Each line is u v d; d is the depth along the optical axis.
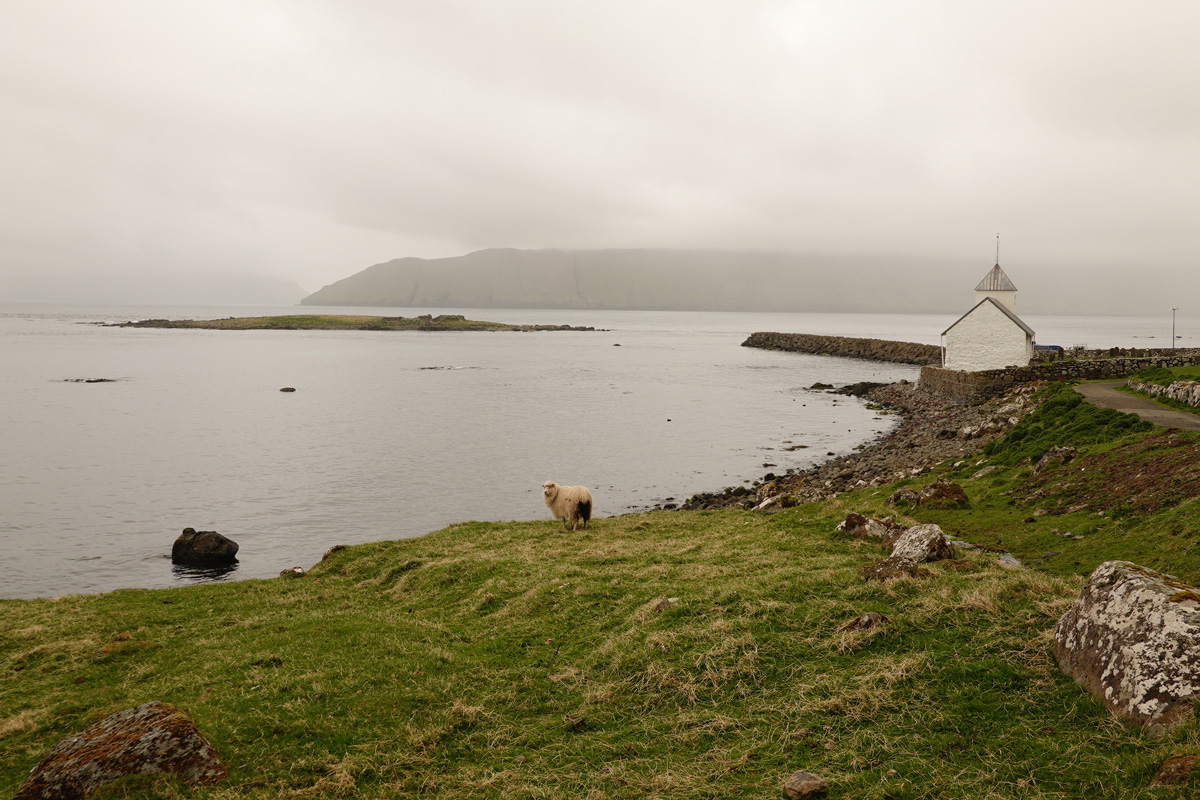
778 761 9.16
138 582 27.70
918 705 9.66
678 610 13.97
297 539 33.44
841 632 11.91
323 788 9.27
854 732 9.43
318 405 78.75
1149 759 7.44
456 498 40.75
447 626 15.70
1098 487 22.33
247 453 53.09
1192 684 7.93
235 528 35.19
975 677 10.00
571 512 24.28
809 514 22.81
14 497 40.66
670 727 10.38
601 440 58.03
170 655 14.52
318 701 11.41
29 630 16.78
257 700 11.41
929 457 39.62
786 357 155.75
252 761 9.74
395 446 55.78
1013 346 65.75
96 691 12.80
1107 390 45.38
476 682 12.33
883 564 14.32
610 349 186.25
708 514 27.44
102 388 90.62
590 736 10.39
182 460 50.66
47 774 8.83
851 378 107.56
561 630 14.57
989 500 25.11
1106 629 9.19
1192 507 17.19
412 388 95.25
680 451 53.34
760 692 10.83
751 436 59.22
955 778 8.18
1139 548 16.73
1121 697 8.49
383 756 10.02
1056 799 7.57
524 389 94.31
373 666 12.80
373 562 22.09
